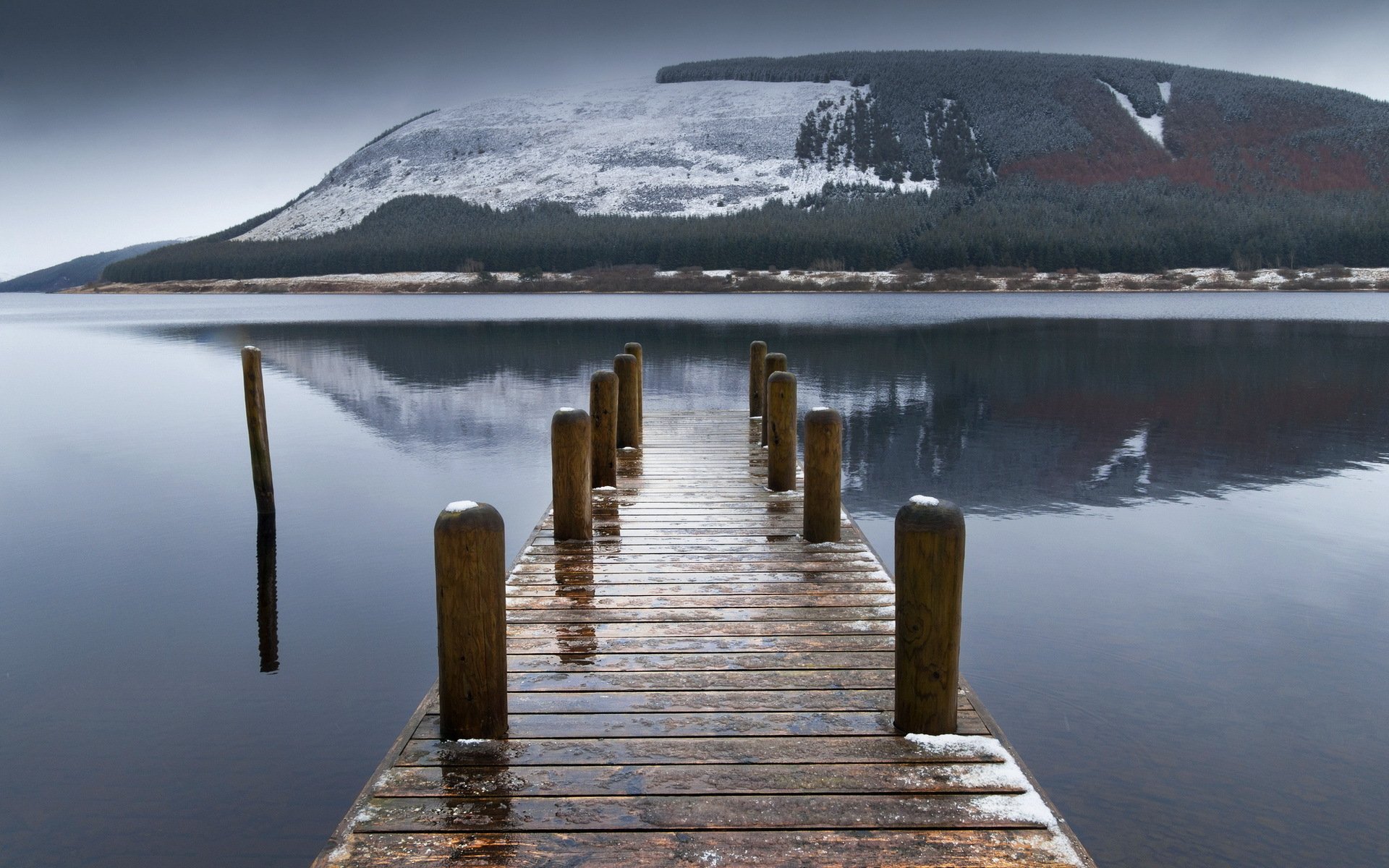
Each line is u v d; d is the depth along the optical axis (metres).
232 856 4.05
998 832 2.68
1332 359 25.06
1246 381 20.78
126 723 5.38
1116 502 10.74
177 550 9.14
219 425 16.31
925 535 3.09
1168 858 3.94
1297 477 11.96
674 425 11.09
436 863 2.52
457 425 16.16
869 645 4.05
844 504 10.62
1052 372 22.78
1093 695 5.60
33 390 20.84
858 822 2.71
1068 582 7.86
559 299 78.50
